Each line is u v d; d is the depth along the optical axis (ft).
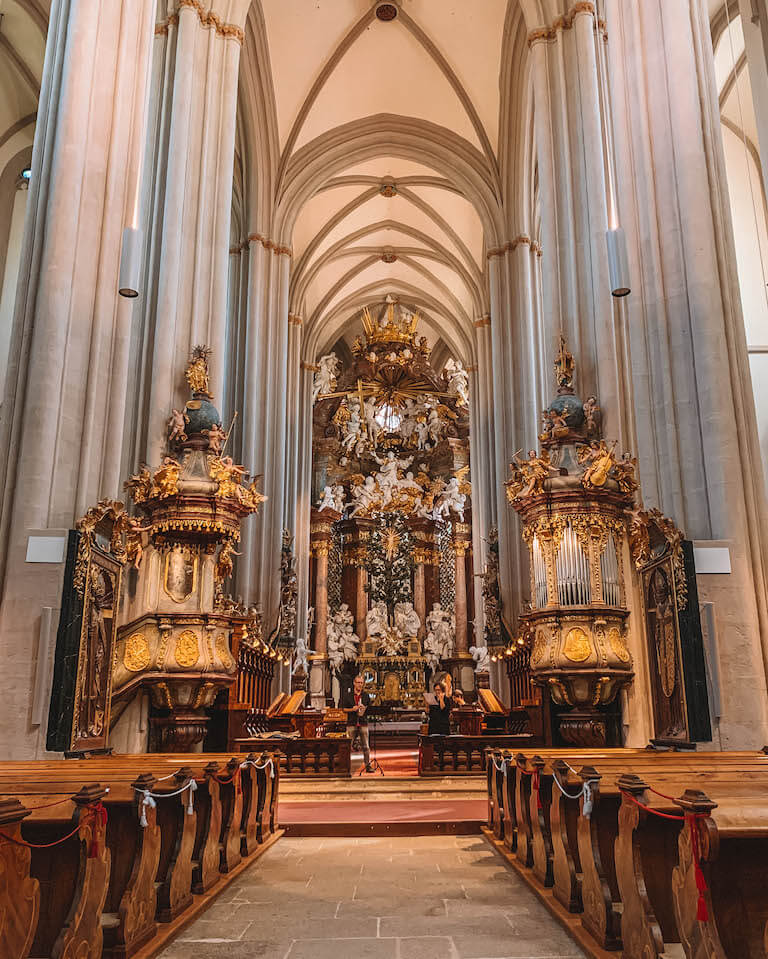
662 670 31.50
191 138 44.29
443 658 98.99
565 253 42.88
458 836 27.61
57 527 30.91
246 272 69.62
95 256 33.63
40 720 27.76
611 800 15.93
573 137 44.34
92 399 32.42
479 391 85.71
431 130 75.10
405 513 105.40
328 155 75.00
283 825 27.96
